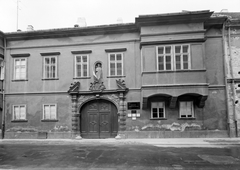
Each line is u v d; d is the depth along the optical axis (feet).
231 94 49.47
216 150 36.22
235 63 50.21
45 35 55.11
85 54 54.19
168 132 49.34
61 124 52.95
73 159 30.40
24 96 55.01
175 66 47.93
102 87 52.26
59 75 54.34
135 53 52.47
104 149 37.96
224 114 49.03
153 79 47.91
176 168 25.34
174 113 49.70
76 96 53.01
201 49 47.47
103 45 53.83
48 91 54.29
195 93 46.32
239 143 42.09
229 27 50.78
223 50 50.24
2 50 56.18
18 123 54.34
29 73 55.52
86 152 35.40
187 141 44.34
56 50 55.16
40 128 53.52
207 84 46.32
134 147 39.73
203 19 47.80
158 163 27.68
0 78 55.47
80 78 53.47
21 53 56.03
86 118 53.47
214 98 49.52
